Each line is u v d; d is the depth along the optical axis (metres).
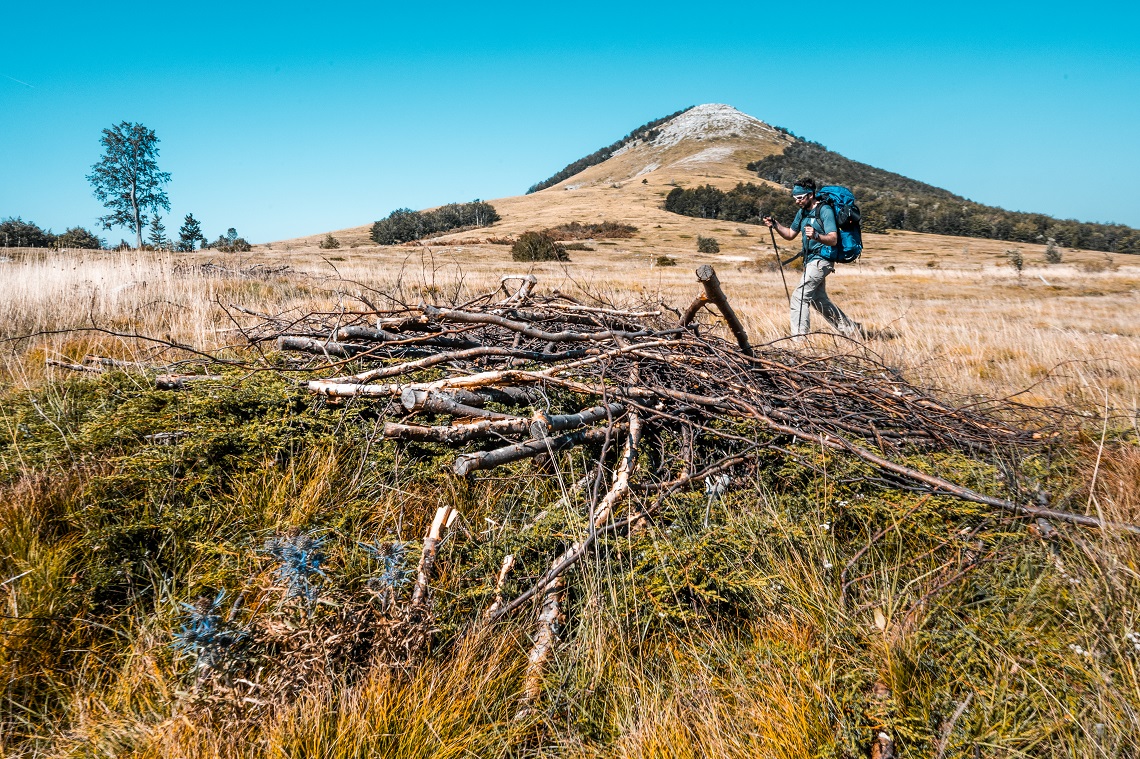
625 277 21.14
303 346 4.32
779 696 2.12
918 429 4.05
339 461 3.32
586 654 2.36
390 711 2.03
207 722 1.95
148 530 2.66
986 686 2.15
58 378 4.57
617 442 3.63
